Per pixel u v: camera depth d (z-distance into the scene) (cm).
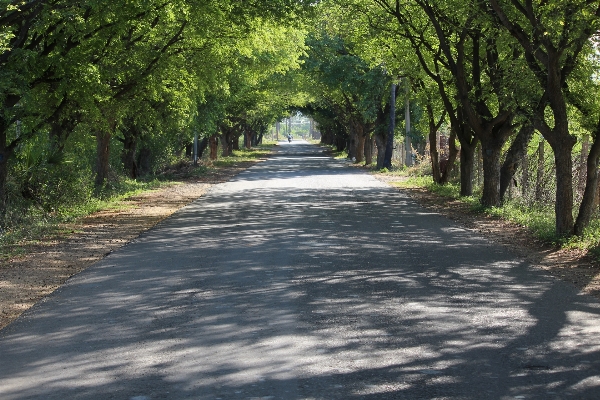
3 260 1254
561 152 1408
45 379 605
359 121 5088
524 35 1449
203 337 728
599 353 660
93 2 1577
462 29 1964
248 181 3512
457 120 2419
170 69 2317
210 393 561
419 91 2866
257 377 599
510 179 2162
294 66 3566
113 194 2645
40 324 799
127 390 572
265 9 2102
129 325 783
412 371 610
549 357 648
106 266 1176
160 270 1123
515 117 1947
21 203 1994
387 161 4366
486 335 725
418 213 1995
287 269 1109
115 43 1952
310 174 4075
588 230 1396
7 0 1473
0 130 1759
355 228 1641
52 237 1552
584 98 1457
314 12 2245
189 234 1567
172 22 2203
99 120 2308
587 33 1346
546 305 861
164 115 3167
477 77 2092
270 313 825
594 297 907
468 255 1248
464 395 551
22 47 1634
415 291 943
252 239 1461
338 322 780
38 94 1816
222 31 2345
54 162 2141
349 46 4244
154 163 4000
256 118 7775
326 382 583
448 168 2947
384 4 2373
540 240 1420
